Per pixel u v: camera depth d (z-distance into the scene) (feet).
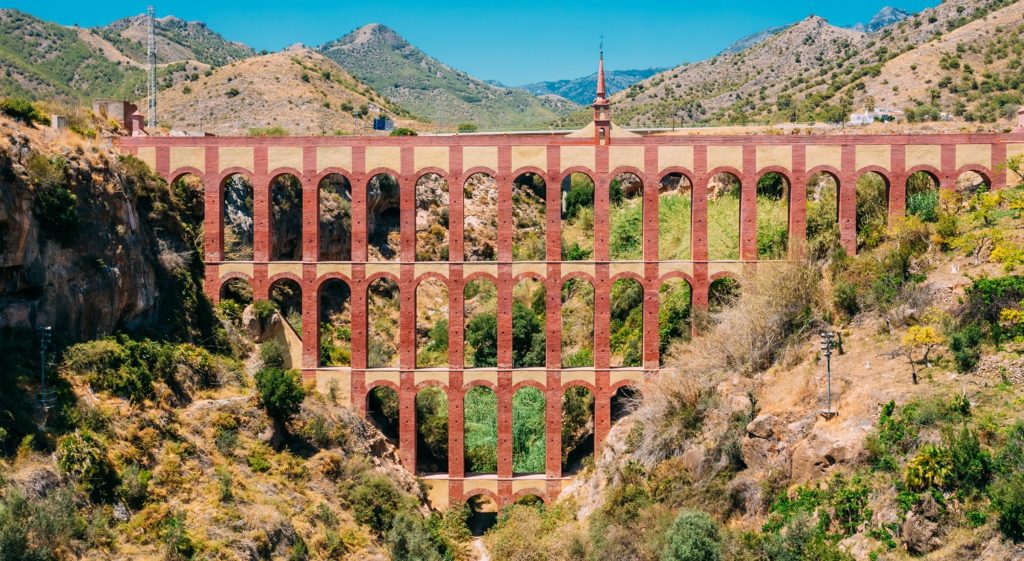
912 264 215.92
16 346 181.88
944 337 188.14
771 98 517.96
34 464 162.91
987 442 162.91
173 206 240.94
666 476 204.33
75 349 190.60
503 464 234.17
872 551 161.07
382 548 203.00
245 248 275.39
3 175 185.98
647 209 234.79
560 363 234.79
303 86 511.81
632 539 190.29
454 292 233.96
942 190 234.17
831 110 437.58
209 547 172.55
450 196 234.58
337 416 226.79
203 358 218.59
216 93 497.05
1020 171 237.04
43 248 192.85
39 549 149.07
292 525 192.03
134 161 232.12
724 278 237.25
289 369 235.20
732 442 198.18
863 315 209.05
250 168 236.02
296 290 294.66
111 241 210.18
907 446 172.65
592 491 220.84
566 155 234.79
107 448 177.88
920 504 158.71
